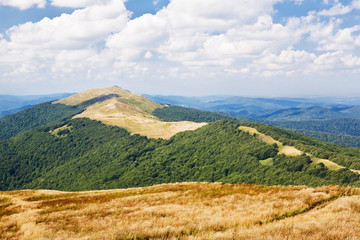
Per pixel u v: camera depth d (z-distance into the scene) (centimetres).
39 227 1908
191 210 2134
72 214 2394
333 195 2156
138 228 1540
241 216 1753
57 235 1641
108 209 2555
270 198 2395
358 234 1091
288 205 2006
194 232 1416
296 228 1230
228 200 2522
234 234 1235
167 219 1775
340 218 1422
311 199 2095
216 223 1551
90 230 1725
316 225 1252
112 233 1471
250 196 2623
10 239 1703
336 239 1059
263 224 1501
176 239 1282
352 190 2278
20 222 2194
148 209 2280
